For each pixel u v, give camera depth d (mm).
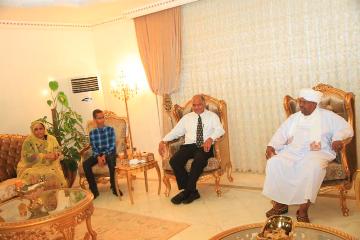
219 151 3885
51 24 5320
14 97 4910
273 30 4254
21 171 4012
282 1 4148
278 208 3229
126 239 3078
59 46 5457
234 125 4727
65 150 4695
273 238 1834
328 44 3955
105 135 4398
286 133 3449
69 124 4949
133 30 5410
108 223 3484
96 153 4379
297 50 4141
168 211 3625
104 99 5980
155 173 5188
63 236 2664
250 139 4645
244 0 4395
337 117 3223
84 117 5684
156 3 4891
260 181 4293
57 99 5262
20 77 4980
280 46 4238
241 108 4645
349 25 3816
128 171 3928
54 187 3986
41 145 4094
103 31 5766
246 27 4430
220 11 4578
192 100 4156
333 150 3135
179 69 4945
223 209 3521
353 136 3133
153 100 5398
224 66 4672
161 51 5031
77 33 5707
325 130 3221
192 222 3287
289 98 3576
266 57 4355
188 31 4863
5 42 4824
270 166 3150
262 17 4301
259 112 4520
